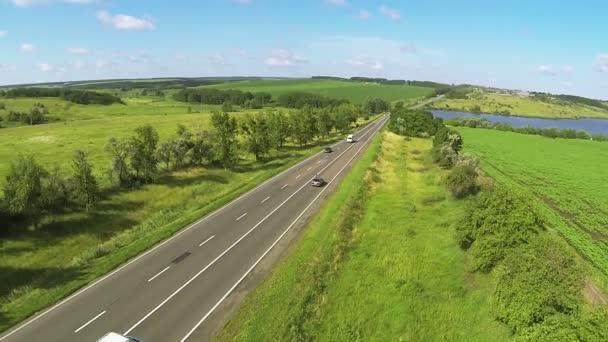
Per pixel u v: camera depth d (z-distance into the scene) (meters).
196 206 52.81
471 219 39.12
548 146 131.38
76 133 115.75
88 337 24.89
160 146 66.94
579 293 27.61
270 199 55.59
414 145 109.62
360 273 33.88
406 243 40.50
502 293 28.69
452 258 37.44
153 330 25.67
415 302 29.78
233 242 40.25
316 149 102.06
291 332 24.67
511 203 38.34
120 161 57.25
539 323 25.36
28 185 41.22
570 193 70.50
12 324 26.11
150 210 51.56
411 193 58.78
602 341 21.83
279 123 95.75
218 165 74.88
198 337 25.00
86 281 31.94
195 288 31.06
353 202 50.72
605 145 140.12
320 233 41.53
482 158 102.50
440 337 26.06
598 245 45.53
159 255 37.12
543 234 36.00
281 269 33.91
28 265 35.53
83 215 46.03
